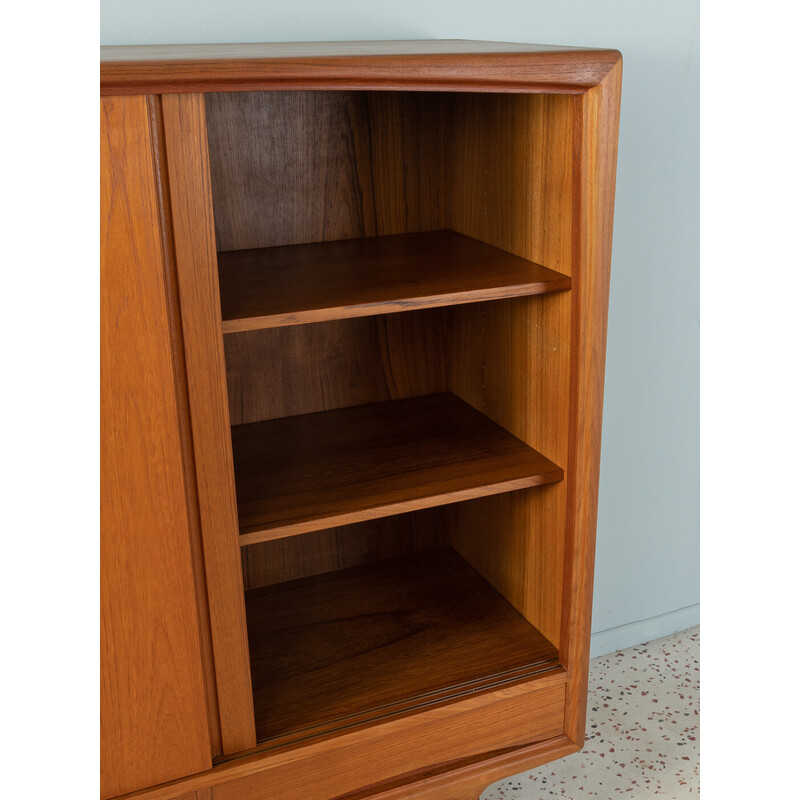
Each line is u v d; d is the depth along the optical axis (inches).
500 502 59.3
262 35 52.7
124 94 34.4
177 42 51.0
